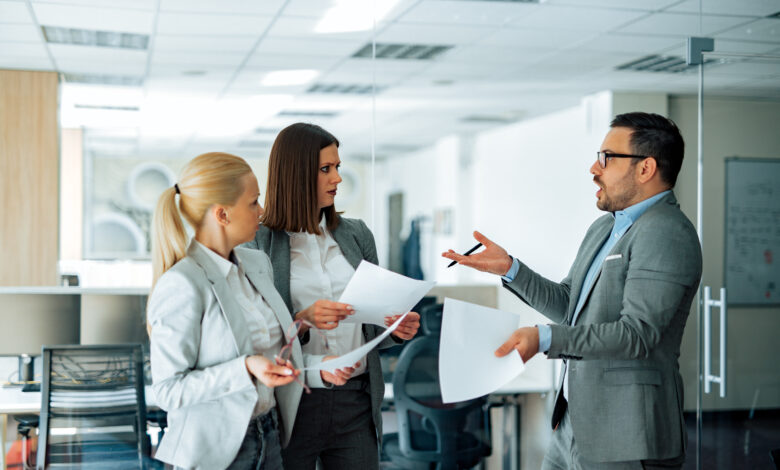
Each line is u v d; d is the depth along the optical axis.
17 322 2.79
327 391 1.83
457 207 9.84
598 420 1.73
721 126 3.44
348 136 10.02
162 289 1.42
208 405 1.46
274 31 4.32
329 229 1.94
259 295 1.61
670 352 1.74
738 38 3.71
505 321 1.60
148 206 11.31
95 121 6.29
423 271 11.06
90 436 2.72
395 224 12.31
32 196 4.57
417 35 4.50
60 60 4.66
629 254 1.71
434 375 3.09
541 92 6.46
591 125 6.54
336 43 4.68
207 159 1.49
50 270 4.57
